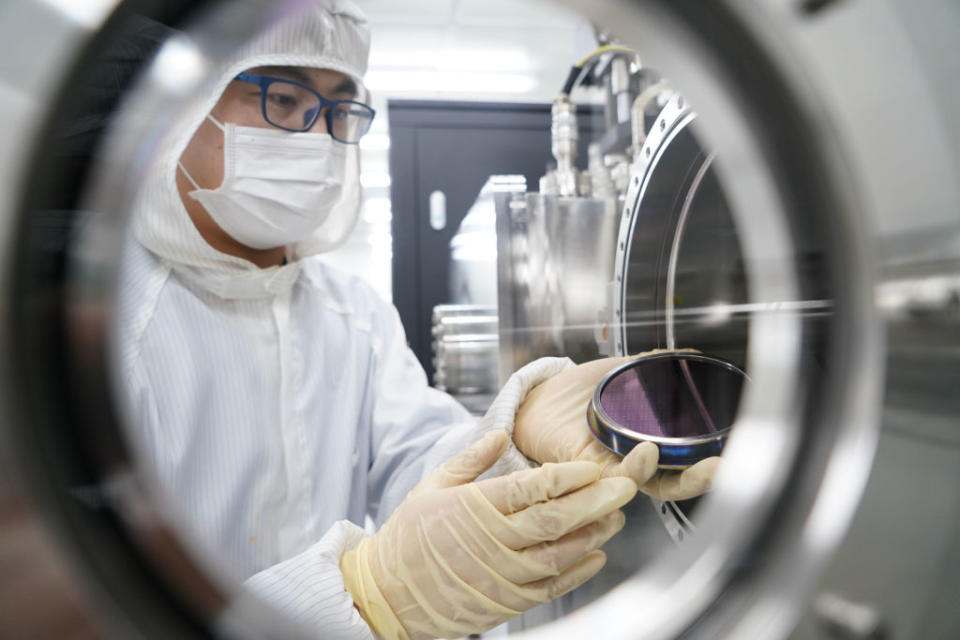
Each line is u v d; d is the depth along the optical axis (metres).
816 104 0.33
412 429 1.08
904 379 0.34
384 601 0.57
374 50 1.93
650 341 0.81
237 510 0.86
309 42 0.86
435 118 1.84
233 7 0.31
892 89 0.34
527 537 0.55
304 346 1.00
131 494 0.30
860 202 0.34
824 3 0.33
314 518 0.93
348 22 0.91
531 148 1.88
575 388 0.77
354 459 1.02
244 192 0.87
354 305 1.19
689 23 0.33
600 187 1.02
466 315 1.49
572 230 0.96
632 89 1.08
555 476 0.55
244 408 0.89
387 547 0.60
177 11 0.30
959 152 0.35
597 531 0.57
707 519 0.39
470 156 1.86
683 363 0.68
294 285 1.07
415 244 1.86
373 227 2.34
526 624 0.90
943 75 0.35
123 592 0.29
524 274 0.95
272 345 0.96
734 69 0.34
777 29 0.33
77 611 0.27
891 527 0.34
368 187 2.26
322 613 0.53
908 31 0.34
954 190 0.35
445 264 1.86
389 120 1.83
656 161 0.72
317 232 1.11
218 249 0.99
